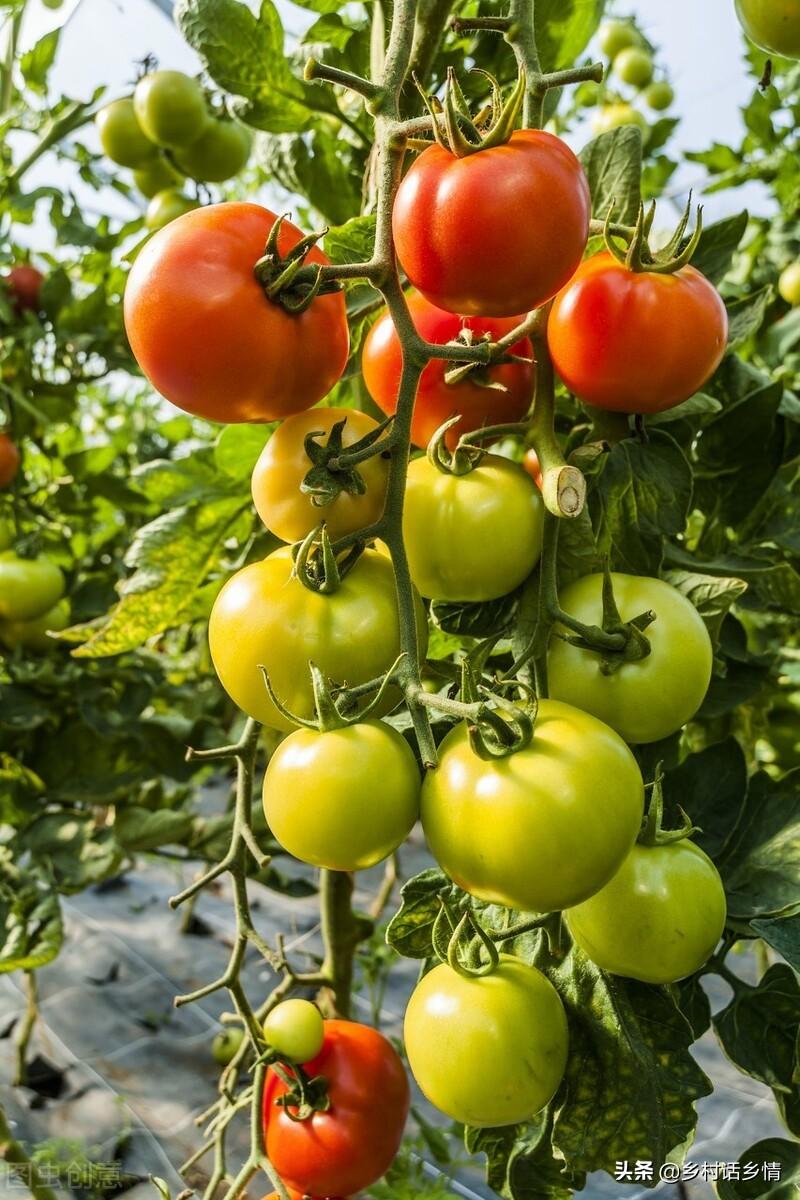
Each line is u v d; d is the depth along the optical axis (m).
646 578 0.56
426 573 0.56
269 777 0.51
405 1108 0.74
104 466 1.34
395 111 0.53
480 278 0.50
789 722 0.96
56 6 1.25
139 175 1.14
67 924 1.75
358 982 1.50
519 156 0.49
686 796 0.65
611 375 0.55
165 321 0.51
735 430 0.71
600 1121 0.59
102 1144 1.20
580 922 0.56
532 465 0.66
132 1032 1.43
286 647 0.52
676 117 1.34
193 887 0.64
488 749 0.48
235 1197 0.69
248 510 0.75
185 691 1.44
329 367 0.53
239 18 0.71
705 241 0.67
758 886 0.61
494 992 0.56
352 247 0.63
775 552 0.77
